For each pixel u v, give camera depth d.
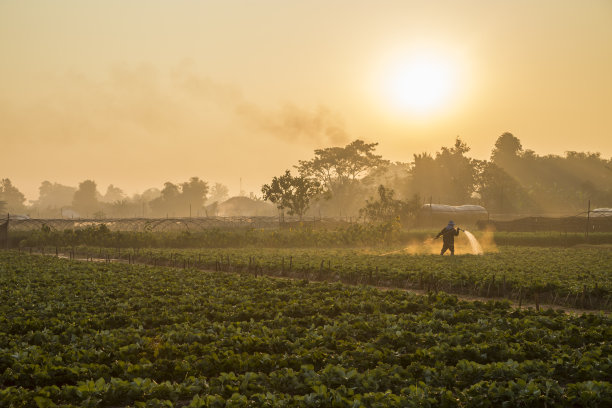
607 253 33.81
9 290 18.97
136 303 16.39
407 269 23.95
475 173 101.69
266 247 44.78
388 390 8.34
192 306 15.88
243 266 28.72
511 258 29.62
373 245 45.22
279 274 26.94
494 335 11.76
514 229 56.44
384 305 16.16
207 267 30.34
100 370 9.70
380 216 61.41
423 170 103.94
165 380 9.98
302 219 67.44
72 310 15.41
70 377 9.61
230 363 10.10
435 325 12.84
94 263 29.27
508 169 123.81
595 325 13.16
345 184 118.00
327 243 44.91
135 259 35.25
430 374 9.30
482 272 22.50
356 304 16.00
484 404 8.04
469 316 14.18
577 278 21.17
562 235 46.78
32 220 54.88
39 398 8.00
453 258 29.44
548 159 127.25
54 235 45.94
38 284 20.36
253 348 11.29
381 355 10.48
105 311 15.56
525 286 19.39
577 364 9.77
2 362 10.11
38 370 9.59
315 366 10.22
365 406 7.89
